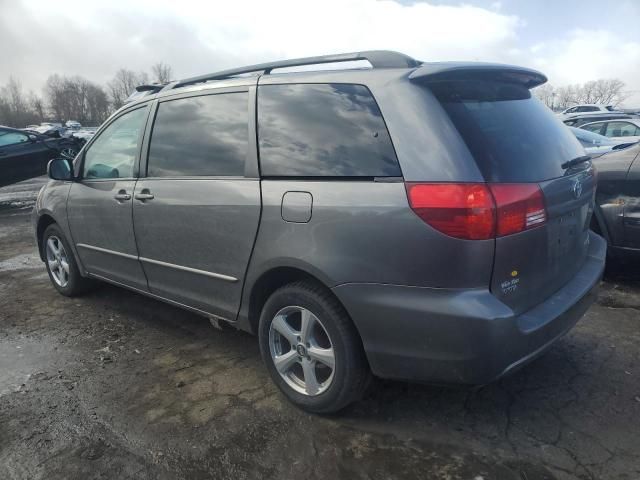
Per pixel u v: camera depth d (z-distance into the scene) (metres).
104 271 4.16
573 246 2.84
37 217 4.84
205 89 3.24
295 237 2.61
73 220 4.30
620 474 2.31
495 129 2.45
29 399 3.06
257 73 3.12
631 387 2.99
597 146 9.27
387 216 2.32
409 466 2.41
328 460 2.46
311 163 2.63
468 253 2.19
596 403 2.85
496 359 2.22
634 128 11.40
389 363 2.43
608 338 3.61
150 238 3.50
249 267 2.88
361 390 2.64
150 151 3.54
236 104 3.03
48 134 12.38
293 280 2.84
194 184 3.15
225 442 2.62
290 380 2.88
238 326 3.12
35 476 2.41
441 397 2.96
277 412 2.86
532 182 2.40
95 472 2.43
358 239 2.40
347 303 2.46
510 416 2.76
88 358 3.57
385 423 2.73
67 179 4.24
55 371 3.40
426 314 2.26
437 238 2.21
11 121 95.06
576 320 2.75
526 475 2.32
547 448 2.49
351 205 2.42
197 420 2.81
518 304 2.40
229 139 3.03
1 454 2.57
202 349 3.67
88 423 2.81
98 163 4.09
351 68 2.67
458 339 2.22
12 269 5.86
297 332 2.79
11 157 11.30
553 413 2.77
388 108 2.42
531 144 2.57
